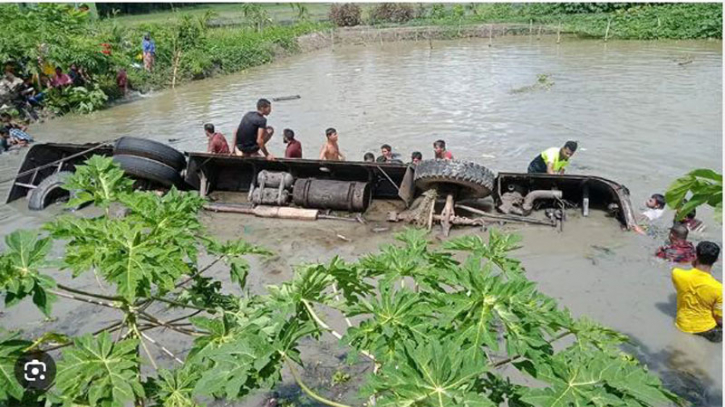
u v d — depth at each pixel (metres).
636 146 11.86
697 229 7.97
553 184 8.88
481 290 2.49
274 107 17.47
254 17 37.81
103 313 6.14
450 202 8.42
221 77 24.95
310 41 35.69
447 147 12.49
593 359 2.44
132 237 2.86
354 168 9.39
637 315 5.93
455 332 2.40
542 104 15.93
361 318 5.90
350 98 18.34
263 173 9.46
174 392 2.86
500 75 21.23
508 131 13.49
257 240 8.24
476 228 8.39
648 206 8.60
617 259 7.19
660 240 7.69
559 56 25.78
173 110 18.05
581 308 6.08
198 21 30.56
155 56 23.73
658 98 15.93
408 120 14.95
